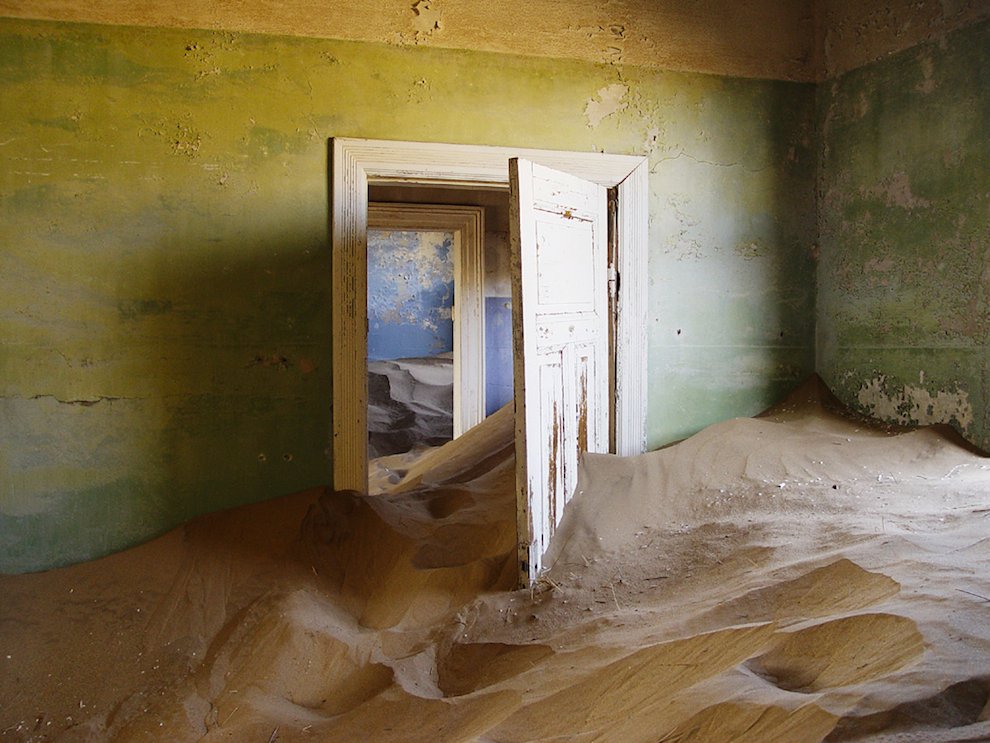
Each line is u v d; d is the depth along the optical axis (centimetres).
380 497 427
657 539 350
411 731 250
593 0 441
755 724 183
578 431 397
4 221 369
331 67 406
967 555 251
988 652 185
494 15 426
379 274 1053
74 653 325
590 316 411
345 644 319
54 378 376
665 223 456
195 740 277
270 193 400
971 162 399
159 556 373
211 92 392
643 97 451
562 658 264
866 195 456
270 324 400
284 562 374
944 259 412
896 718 166
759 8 470
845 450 405
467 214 723
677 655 234
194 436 392
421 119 418
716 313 466
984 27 393
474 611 322
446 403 896
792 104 480
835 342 477
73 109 377
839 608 234
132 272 384
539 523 344
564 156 436
